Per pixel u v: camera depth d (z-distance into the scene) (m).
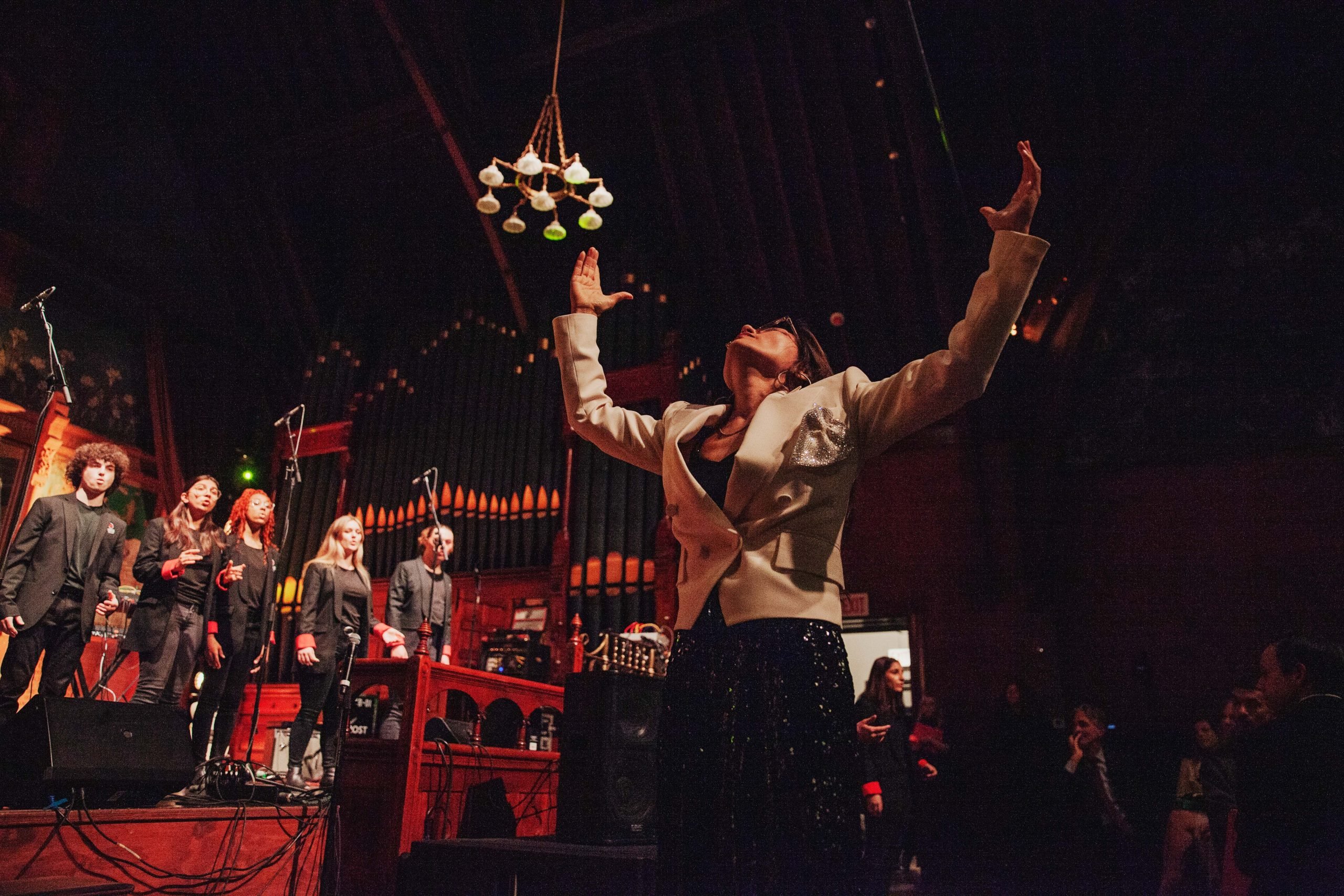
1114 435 7.09
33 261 7.78
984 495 7.38
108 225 8.50
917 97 6.71
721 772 1.00
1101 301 6.68
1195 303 6.95
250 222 9.71
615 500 7.56
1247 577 6.45
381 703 4.87
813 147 7.63
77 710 2.85
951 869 6.10
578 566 7.38
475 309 9.44
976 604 7.18
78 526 3.82
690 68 7.69
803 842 0.95
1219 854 3.93
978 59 6.57
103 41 8.47
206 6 8.50
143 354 8.77
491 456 8.40
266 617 4.21
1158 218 7.11
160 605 3.84
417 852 3.06
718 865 0.97
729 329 8.60
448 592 5.16
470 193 8.45
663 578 7.00
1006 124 6.82
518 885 2.79
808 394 1.18
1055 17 6.14
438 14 7.83
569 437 8.02
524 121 8.46
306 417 9.57
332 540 4.52
